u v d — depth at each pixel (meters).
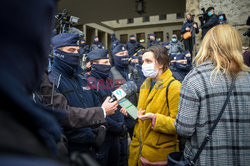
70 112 1.31
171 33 24.89
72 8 15.19
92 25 22.16
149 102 1.94
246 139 1.10
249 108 1.10
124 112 2.13
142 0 14.01
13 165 0.22
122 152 2.63
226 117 1.10
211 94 1.12
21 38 0.27
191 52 7.29
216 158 1.11
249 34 5.74
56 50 1.69
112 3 14.48
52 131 0.37
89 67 3.04
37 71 0.32
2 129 0.24
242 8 6.96
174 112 1.74
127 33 26.47
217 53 1.18
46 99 1.20
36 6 0.28
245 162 1.09
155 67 1.92
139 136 2.04
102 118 1.49
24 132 0.27
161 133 1.80
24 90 0.29
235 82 1.12
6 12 0.25
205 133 1.14
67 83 1.69
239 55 1.15
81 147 1.67
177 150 1.87
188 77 1.20
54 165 0.26
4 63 0.25
